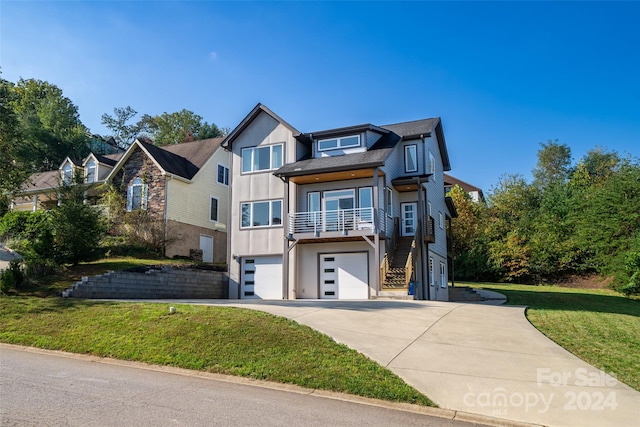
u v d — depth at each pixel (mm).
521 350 9703
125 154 29531
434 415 6594
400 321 12477
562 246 35719
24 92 62188
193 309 12211
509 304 20969
